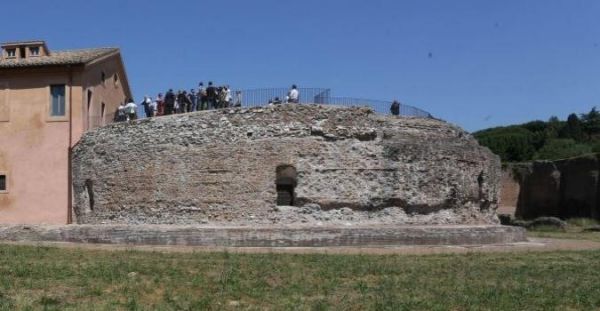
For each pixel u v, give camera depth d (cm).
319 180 2925
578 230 4878
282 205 2978
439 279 1722
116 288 1527
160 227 2691
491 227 2917
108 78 4131
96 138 3425
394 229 2628
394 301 1401
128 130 3275
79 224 3216
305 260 2056
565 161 6256
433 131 3247
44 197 3625
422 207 3016
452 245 2650
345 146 2962
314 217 2906
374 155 2975
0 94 3722
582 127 11781
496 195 3591
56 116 3666
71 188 3606
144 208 3142
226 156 2997
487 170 3444
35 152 3659
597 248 2784
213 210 2988
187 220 3025
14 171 3669
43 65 3634
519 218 6738
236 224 2909
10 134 3694
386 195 2955
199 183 3027
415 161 3019
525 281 1706
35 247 2439
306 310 1316
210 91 3481
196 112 3131
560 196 6266
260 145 2961
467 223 3216
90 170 3425
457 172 3177
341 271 1823
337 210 2923
